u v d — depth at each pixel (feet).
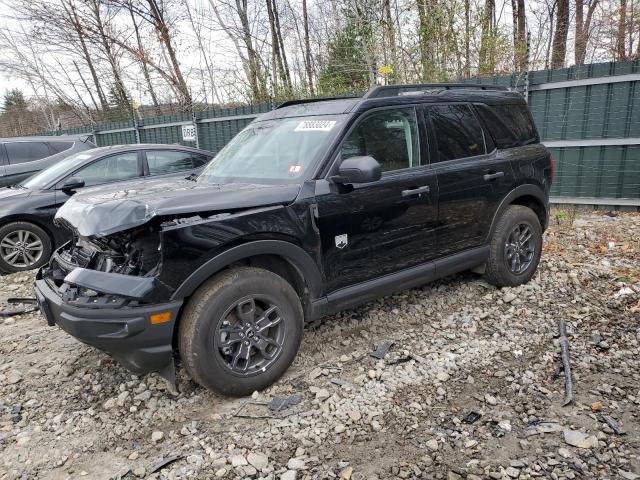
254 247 9.88
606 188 25.46
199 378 9.68
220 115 38.24
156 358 9.37
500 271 14.85
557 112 26.00
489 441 8.68
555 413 9.35
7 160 27.81
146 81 58.29
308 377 11.02
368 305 14.60
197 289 9.66
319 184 10.89
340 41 46.55
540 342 12.09
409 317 13.88
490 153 14.52
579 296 14.57
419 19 38.78
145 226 9.17
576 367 10.89
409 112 12.81
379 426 9.22
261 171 11.89
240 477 8.14
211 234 9.35
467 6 38.14
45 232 21.21
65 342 13.61
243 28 53.42
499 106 15.17
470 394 10.12
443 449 8.54
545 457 8.20
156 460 8.65
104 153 23.04
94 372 11.80
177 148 25.20
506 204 14.74
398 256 12.42
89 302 9.25
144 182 13.12
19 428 9.84
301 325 10.95
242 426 9.46
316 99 13.52
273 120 13.53
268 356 10.50
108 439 9.38
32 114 90.27
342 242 11.24
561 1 47.93
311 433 9.11
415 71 39.11
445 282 16.08
